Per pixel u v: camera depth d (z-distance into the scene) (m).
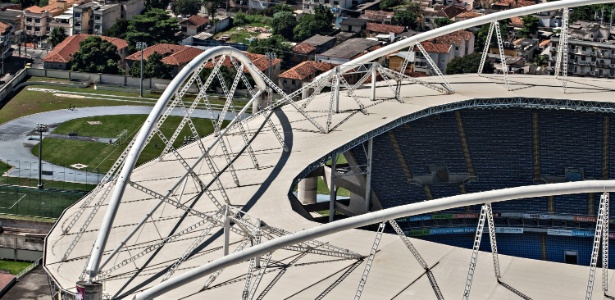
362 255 191.00
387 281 182.50
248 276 172.00
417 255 183.38
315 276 184.00
